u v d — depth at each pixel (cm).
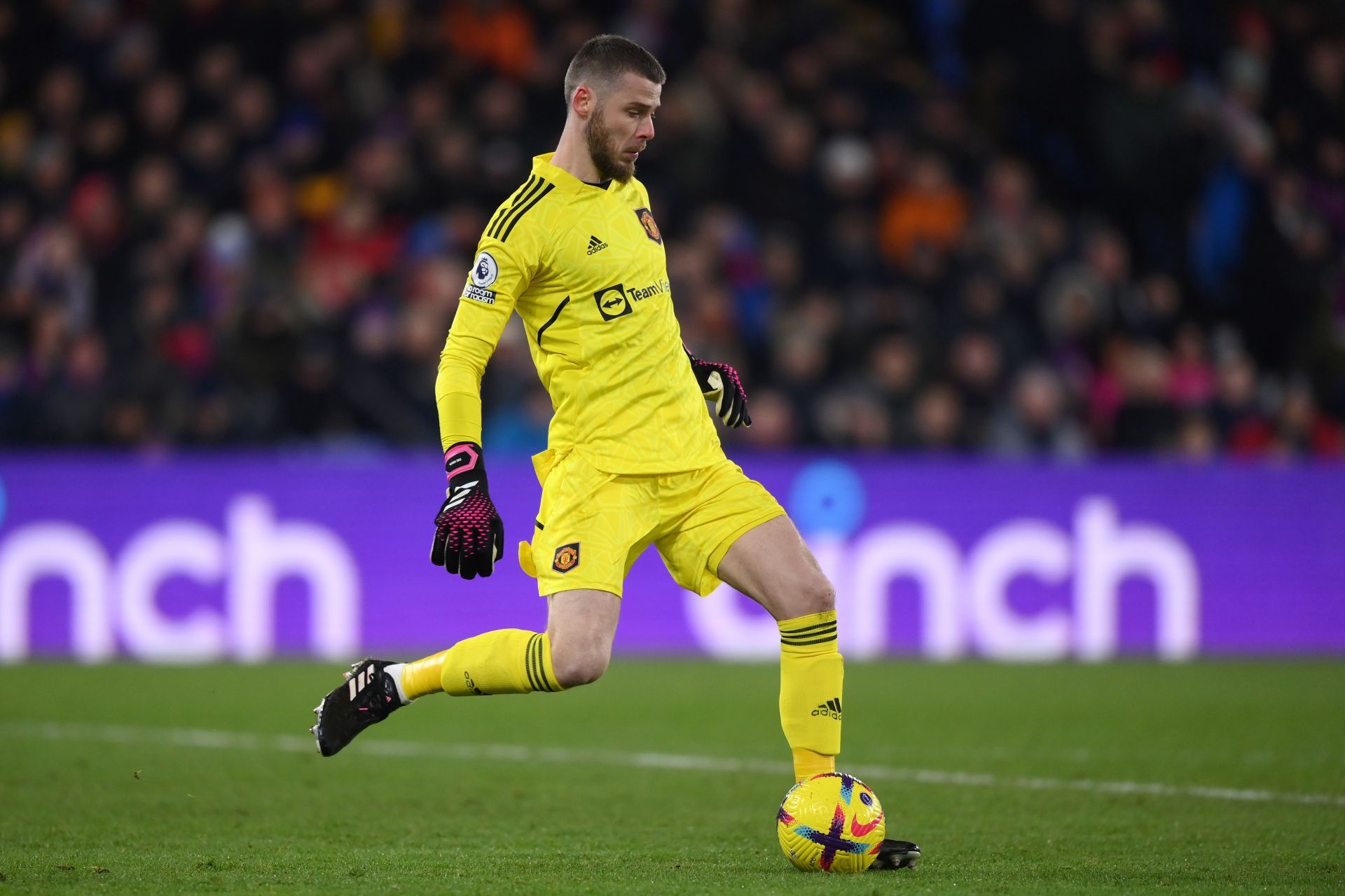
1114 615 3966
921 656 3888
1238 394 4416
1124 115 5006
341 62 4847
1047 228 4791
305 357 4016
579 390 1561
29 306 4338
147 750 2452
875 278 4519
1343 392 4766
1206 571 4025
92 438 4006
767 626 3859
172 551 3678
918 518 3909
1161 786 2145
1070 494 3962
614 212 1562
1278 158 5253
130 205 4544
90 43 5038
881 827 1527
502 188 4572
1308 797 2059
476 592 3828
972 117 5441
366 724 1623
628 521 1558
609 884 1418
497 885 1407
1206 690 3262
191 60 5028
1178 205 5047
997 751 2477
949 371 4266
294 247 4203
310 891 1375
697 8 5172
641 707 2991
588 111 1541
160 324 4097
